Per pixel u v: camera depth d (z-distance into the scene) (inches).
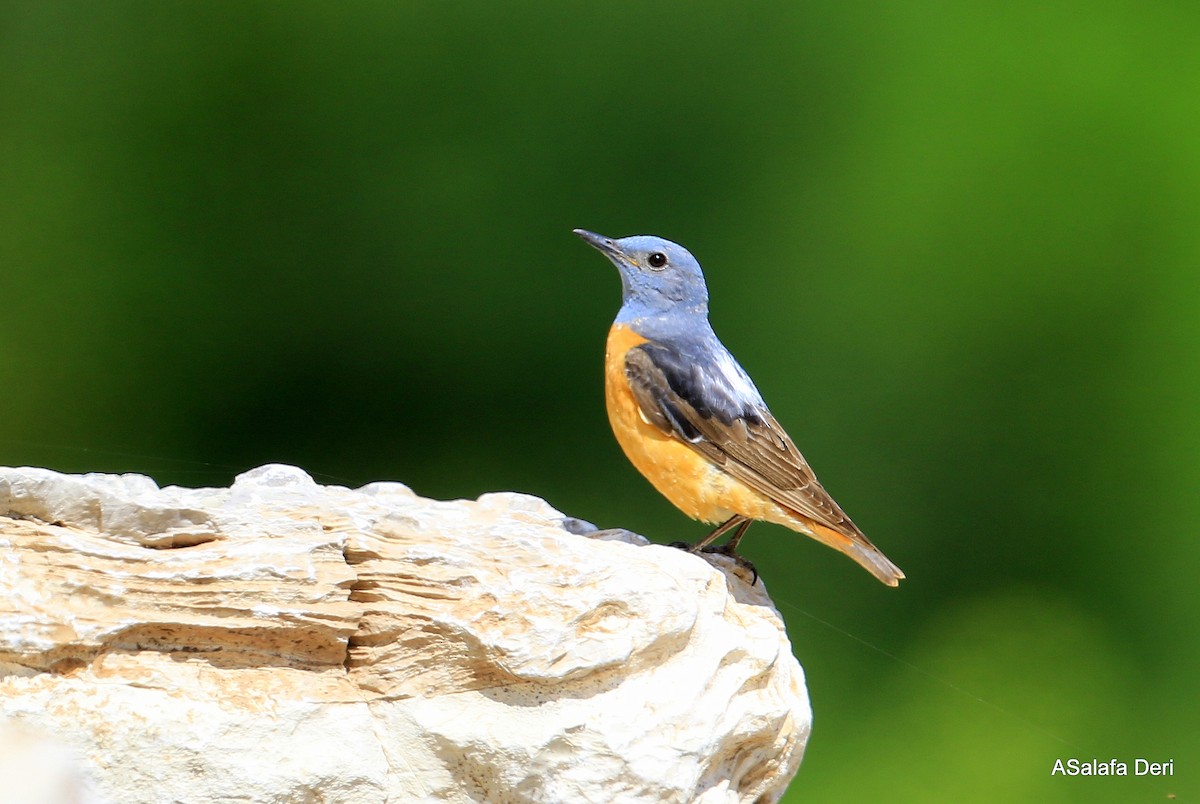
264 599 374.9
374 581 392.8
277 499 433.1
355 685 386.9
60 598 362.6
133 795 356.5
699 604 412.8
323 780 370.9
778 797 455.2
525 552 412.8
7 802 346.0
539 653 382.0
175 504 386.3
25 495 371.6
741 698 419.5
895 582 540.1
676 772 385.7
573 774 381.7
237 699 370.9
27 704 354.0
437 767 382.6
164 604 368.8
